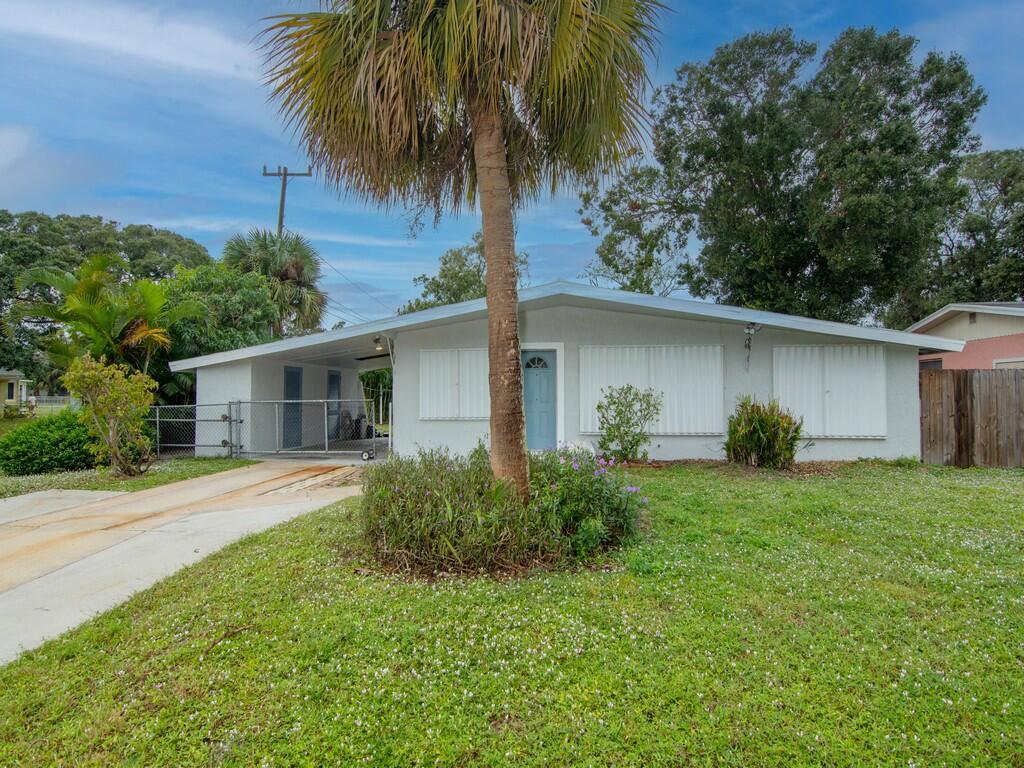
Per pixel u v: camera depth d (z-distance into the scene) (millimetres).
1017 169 20203
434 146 5309
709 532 5145
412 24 4492
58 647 3188
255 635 3197
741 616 3387
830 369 9797
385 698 2594
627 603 3576
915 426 9648
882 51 15539
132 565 4656
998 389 9688
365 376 22312
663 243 20906
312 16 4527
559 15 4203
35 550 5113
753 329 9719
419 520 4262
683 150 18250
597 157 5535
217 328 14977
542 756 2213
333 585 3939
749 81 17375
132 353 12844
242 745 2295
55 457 10250
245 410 12289
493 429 4691
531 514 4387
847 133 15375
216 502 7324
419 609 3486
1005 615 3383
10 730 2447
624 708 2500
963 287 20781
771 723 2377
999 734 2301
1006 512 5793
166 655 3014
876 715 2430
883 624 3273
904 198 14180
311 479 9211
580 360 10312
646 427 10078
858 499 6457
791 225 17062
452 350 10609
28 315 12547
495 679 2738
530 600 3627
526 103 4793
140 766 2199
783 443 8734
